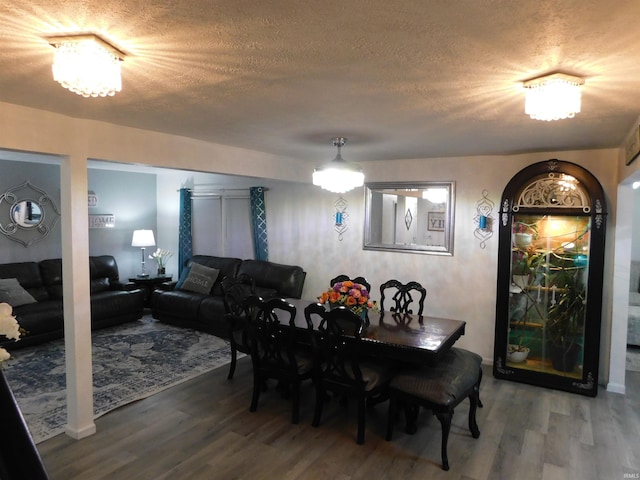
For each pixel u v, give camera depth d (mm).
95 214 6535
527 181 4062
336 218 5461
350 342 3049
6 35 1497
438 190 4789
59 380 3996
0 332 1282
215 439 3061
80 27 1438
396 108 2520
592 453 2920
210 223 6918
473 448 2975
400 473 2682
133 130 3252
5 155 4957
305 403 3689
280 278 5656
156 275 7137
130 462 2760
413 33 1472
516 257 4227
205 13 1333
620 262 3908
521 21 1361
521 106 2422
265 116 2793
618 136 3312
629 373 4492
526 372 4113
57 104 2521
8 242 5523
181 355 4770
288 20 1382
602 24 1372
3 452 542
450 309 4785
